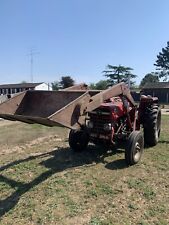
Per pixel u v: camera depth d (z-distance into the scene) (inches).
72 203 123.7
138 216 114.1
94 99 147.3
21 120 139.8
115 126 171.8
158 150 194.2
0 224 111.5
